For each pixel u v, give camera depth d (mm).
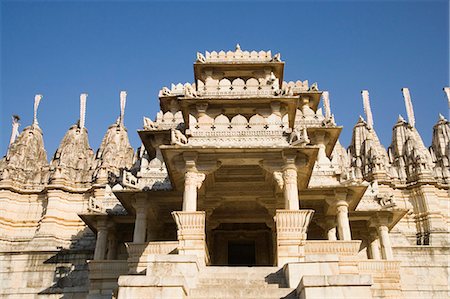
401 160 44438
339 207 25141
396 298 24797
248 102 26438
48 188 40594
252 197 25812
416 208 41281
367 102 53031
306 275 15250
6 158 44312
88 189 41281
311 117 32062
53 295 32906
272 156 21766
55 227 39312
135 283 14156
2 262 34406
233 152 21672
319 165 27391
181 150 21484
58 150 46031
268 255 29078
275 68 31188
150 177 26047
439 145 47344
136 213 25031
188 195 20969
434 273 33250
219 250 29359
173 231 28812
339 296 13703
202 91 27109
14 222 40688
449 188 42375
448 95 50531
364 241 29125
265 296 15312
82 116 49312
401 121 49625
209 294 15430
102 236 28141
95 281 24766
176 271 17234
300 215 20125
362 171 43938
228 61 30953
